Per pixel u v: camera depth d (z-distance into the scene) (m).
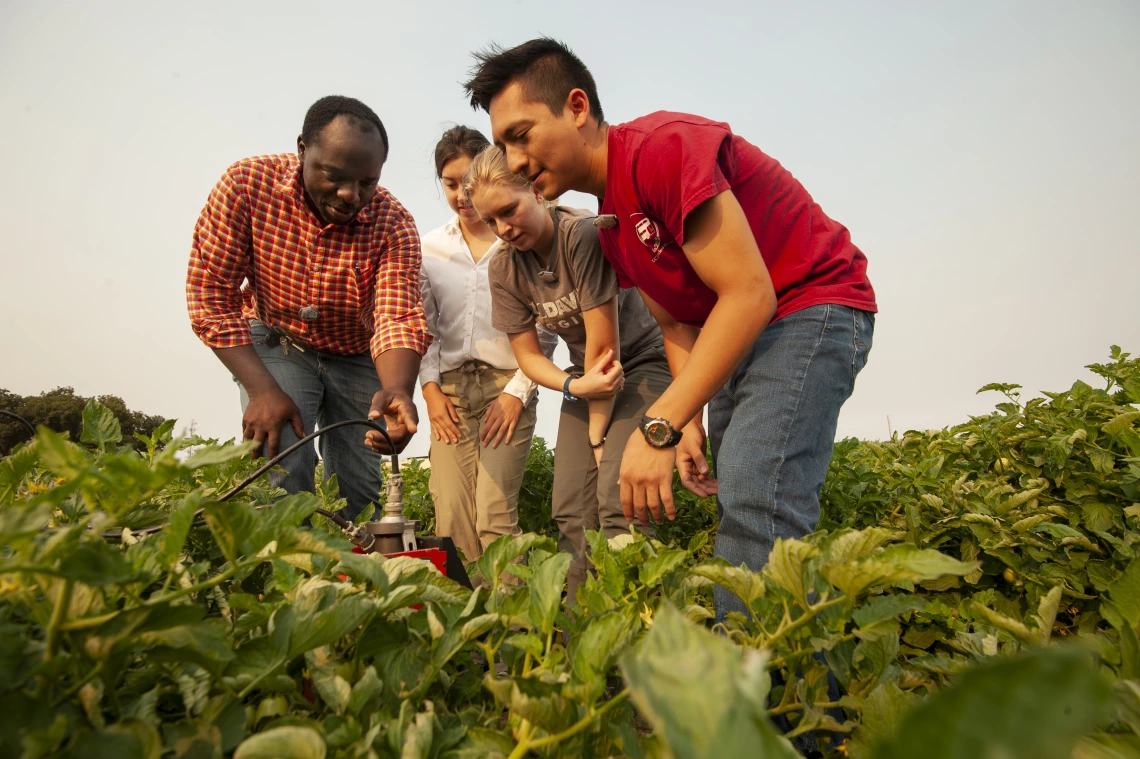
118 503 0.67
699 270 1.76
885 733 0.83
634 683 0.40
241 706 0.70
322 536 0.80
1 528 0.59
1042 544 2.32
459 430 3.65
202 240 2.88
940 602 2.22
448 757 0.71
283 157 3.00
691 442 2.21
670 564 1.03
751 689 0.43
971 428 3.47
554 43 2.03
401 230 3.15
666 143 1.77
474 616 0.95
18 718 0.58
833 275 1.90
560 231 2.80
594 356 2.81
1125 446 2.63
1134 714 0.58
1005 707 0.33
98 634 0.63
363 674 0.86
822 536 0.82
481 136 3.78
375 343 2.90
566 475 3.07
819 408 1.79
